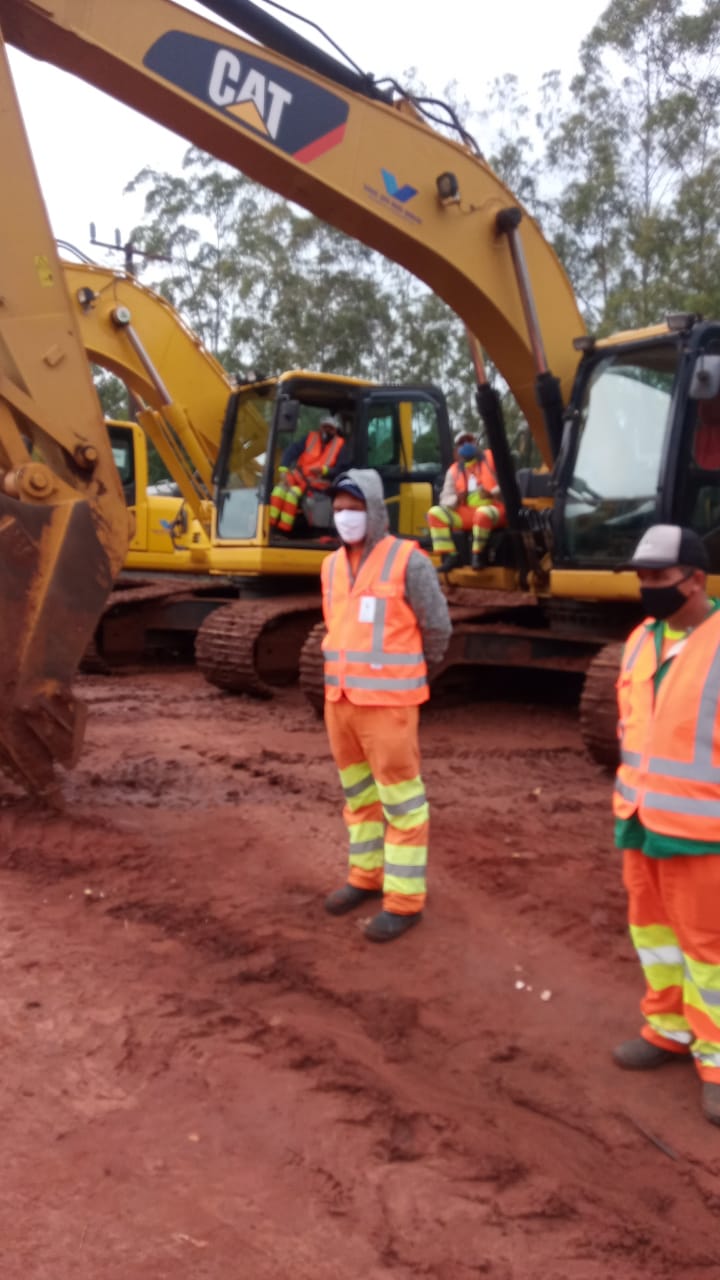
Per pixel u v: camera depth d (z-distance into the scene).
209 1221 2.88
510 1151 3.29
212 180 37.03
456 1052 3.92
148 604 14.40
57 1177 3.05
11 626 6.00
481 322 9.56
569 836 6.39
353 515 4.74
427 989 4.39
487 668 11.05
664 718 3.41
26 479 5.98
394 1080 3.70
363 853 5.12
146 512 16.17
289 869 5.73
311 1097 3.53
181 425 14.49
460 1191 3.07
